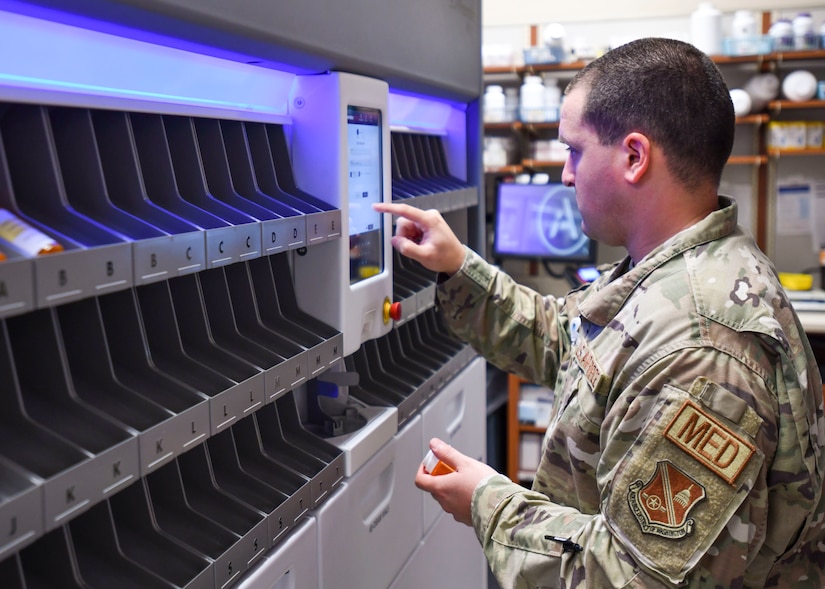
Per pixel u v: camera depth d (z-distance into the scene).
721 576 0.96
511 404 3.43
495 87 3.82
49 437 0.73
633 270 1.11
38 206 0.81
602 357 1.09
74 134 0.87
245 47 0.98
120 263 0.75
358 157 1.34
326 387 1.42
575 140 1.17
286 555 1.10
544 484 1.23
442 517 1.91
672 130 1.07
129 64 0.92
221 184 1.10
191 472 1.05
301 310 1.30
